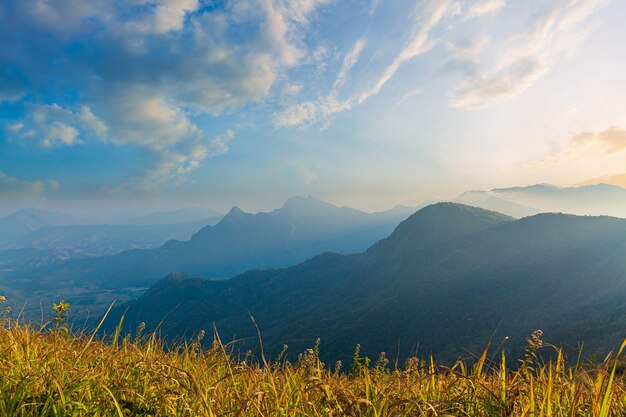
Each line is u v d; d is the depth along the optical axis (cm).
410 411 269
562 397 315
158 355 396
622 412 279
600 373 289
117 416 281
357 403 288
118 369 346
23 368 333
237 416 251
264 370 353
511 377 331
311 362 394
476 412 297
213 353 407
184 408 292
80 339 429
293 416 280
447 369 340
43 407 281
